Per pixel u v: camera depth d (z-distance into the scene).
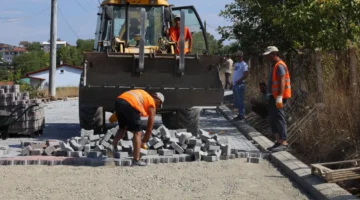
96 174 8.05
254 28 17.33
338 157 9.25
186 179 7.80
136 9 12.26
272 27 16.06
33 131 11.77
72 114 18.28
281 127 9.66
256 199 6.81
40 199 6.65
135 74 10.71
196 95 10.77
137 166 8.62
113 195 6.89
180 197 6.84
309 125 10.38
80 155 9.06
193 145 9.42
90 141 9.70
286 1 13.37
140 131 8.64
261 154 9.48
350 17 11.74
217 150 9.38
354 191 7.61
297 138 10.67
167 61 10.74
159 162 8.95
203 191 7.14
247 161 9.16
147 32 12.28
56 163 8.73
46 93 29.78
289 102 12.22
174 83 10.82
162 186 7.38
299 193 7.14
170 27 12.25
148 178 7.83
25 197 6.73
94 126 11.50
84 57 10.51
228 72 26.00
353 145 9.28
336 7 11.53
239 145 10.77
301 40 14.04
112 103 10.68
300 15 12.00
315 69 12.32
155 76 10.77
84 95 10.56
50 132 12.88
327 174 7.14
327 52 12.05
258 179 7.89
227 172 8.31
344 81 10.78
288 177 8.05
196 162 9.05
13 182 7.49
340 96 10.04
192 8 12.37
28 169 8.34
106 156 9.08
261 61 18.92
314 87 12.36
